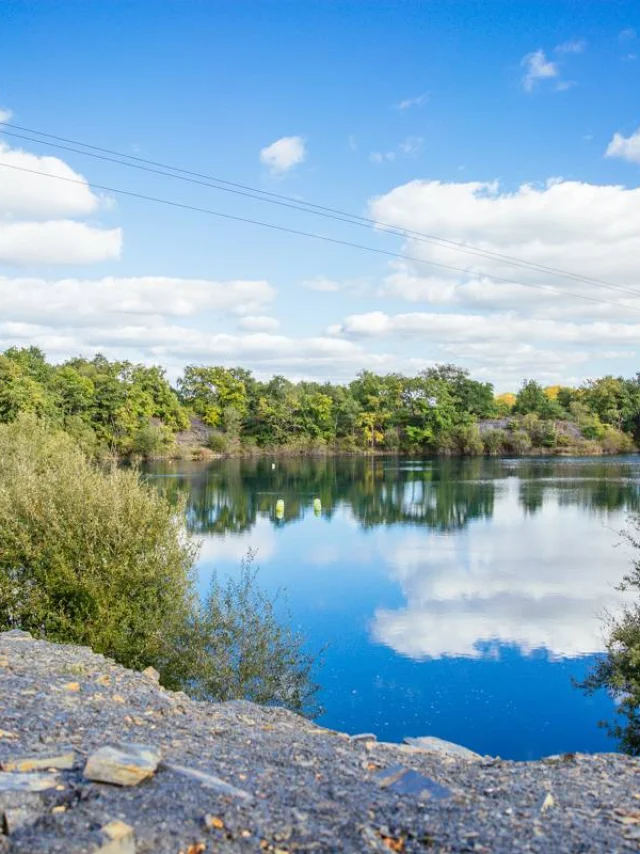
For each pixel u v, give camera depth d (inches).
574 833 193.0
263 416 4303.6
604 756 287.1
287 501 2138.3
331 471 3218.5
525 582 1091.3
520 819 202.5
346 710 622.8
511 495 2222.0
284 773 230.1
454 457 4185.5
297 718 343.9
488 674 708.0
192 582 603.5
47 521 565.3
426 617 909.2
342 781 226.2
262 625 565.3
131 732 258.5
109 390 3592.5
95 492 586.9
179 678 530.0
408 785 226.5
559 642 806.5
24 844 158.4
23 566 566.3
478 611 935.0
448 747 360.2
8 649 394.3
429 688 674.2
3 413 2655.0
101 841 160.1
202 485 2598.4
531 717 607.8
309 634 840.9
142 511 581.9
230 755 244.2
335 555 1316.4
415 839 186.1
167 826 174.1
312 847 175.6
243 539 1496.1
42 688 303.6
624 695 542.9
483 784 239.9
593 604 962.1
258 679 529.3
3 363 2800.2
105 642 533.3
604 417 4677.7
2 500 577.6
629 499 2076.8
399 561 1257.4
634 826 200.7
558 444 4365.2
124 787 194.1
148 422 3816.4
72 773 200.5
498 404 5044.3
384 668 728.3
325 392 4977.9
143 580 564.4
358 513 1884.8
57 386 3417.8
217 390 4458.7
